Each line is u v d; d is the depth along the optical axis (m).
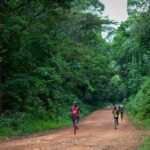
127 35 67.50
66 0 33.94
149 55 58.91
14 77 35.09
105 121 47.19
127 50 71.69
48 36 39.84
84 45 66.44
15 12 34.34
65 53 53.59
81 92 80.38
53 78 41.78
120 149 17.78
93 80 81.25
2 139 24.98
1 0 31.91
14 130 29.58
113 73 105.50
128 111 73.06
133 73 69.62
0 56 34.16
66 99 59.72
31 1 34.41
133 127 33.94
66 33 57.44
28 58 36.81
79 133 28.20
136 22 47.03
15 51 35.25
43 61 41.84
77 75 62.78
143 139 21.62
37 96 41.34
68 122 43.91
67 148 18.45
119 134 26.47
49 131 31.94
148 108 44.19
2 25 30.91
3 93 34.19
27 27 35.84
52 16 38.66
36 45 38.31
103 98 112.75
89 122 46.12
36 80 37.69
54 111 44.41
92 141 21.78
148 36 45.72
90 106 92.81
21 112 34.75
